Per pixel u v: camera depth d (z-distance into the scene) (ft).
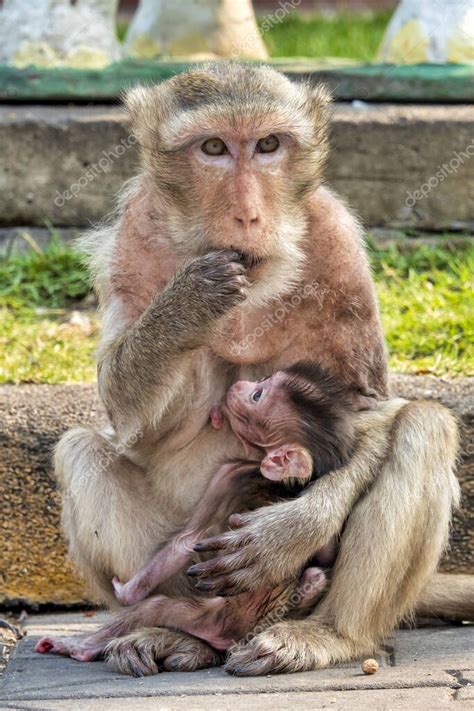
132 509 33.58
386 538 31.50
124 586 32.48
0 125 55.57
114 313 33.47
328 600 32.07
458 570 39.81
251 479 33.30
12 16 58.85
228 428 33.78
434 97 57.57
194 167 31.32
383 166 55.26
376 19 105.70
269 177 31.35
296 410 32.42
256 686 29.25
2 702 29.09
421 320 47.39
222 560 30.94
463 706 27.04
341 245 33.01
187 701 28.19
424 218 55.62
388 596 31.94
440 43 59.16
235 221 31.07
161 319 31.27
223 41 61.72
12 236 56.29
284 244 31.91
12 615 40.70
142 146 33.35
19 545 40.63
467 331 46.11
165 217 32.35
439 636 34.63
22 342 47.65
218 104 30.68
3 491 40.40
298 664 30.60
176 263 32.63
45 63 58.23
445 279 51.47
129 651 31.24
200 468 33.94
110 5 60.34
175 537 32.63
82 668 31.91
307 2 117.29
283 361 33.81
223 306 30.83
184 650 31.81
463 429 39.29
